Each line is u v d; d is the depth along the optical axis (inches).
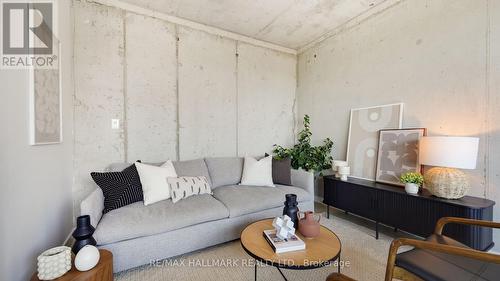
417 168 87.7
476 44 74.7
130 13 101.3
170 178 86.0
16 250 47.8
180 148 114.7
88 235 52.6
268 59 144.0
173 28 111.5
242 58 133.9
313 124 143.4
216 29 124.0
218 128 126.2
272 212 91.6
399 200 81.9
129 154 102.4
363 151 110.4
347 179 107.0
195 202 81.7
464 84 77.6
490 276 40.6
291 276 65.2
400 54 96.3
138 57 103.4
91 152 94.8
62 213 78.2
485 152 73.0
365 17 110.3
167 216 70.8
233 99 131.0
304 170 124.4
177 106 113.5
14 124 48.6
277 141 148.8
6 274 44.1
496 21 70.5
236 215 82.7
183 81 114.8
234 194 93.0
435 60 85.0
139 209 73.2
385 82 102.4
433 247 40.4
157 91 108.2
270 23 119.6
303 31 129.0
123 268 63.7
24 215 51.6
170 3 101.0
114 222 64.5
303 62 150.7
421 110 89.4
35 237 56.8
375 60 106.6
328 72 132.4
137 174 82.5
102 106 96.4
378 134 104.3
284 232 56.2
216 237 79.0
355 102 116.7
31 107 55.2
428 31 87.0
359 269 68.6
